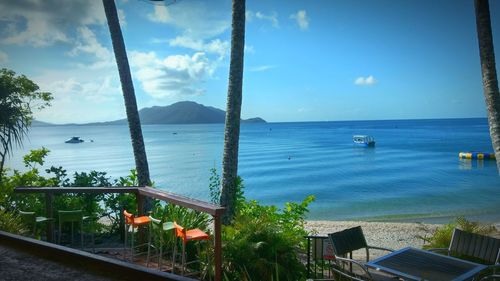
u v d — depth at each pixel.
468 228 7.53
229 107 8.82
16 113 12.16
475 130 163.75
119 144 114.94
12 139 11.91
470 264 4.75
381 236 16.19
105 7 9.04
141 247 6.75
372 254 11.17
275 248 6.15
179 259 6.35
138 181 8.98
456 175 44.22
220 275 5.18
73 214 6.46
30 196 8.47
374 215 25.19
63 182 9.66
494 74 7.68
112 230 8.52
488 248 5.12
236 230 6.54
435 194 32.62
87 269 3.41
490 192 33.12
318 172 47.69
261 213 8.39
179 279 2.89
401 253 5.16
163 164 57.06
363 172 47.47
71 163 61.09
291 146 92.06
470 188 35.47
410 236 16.05
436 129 179.38
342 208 27.75
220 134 176.00
